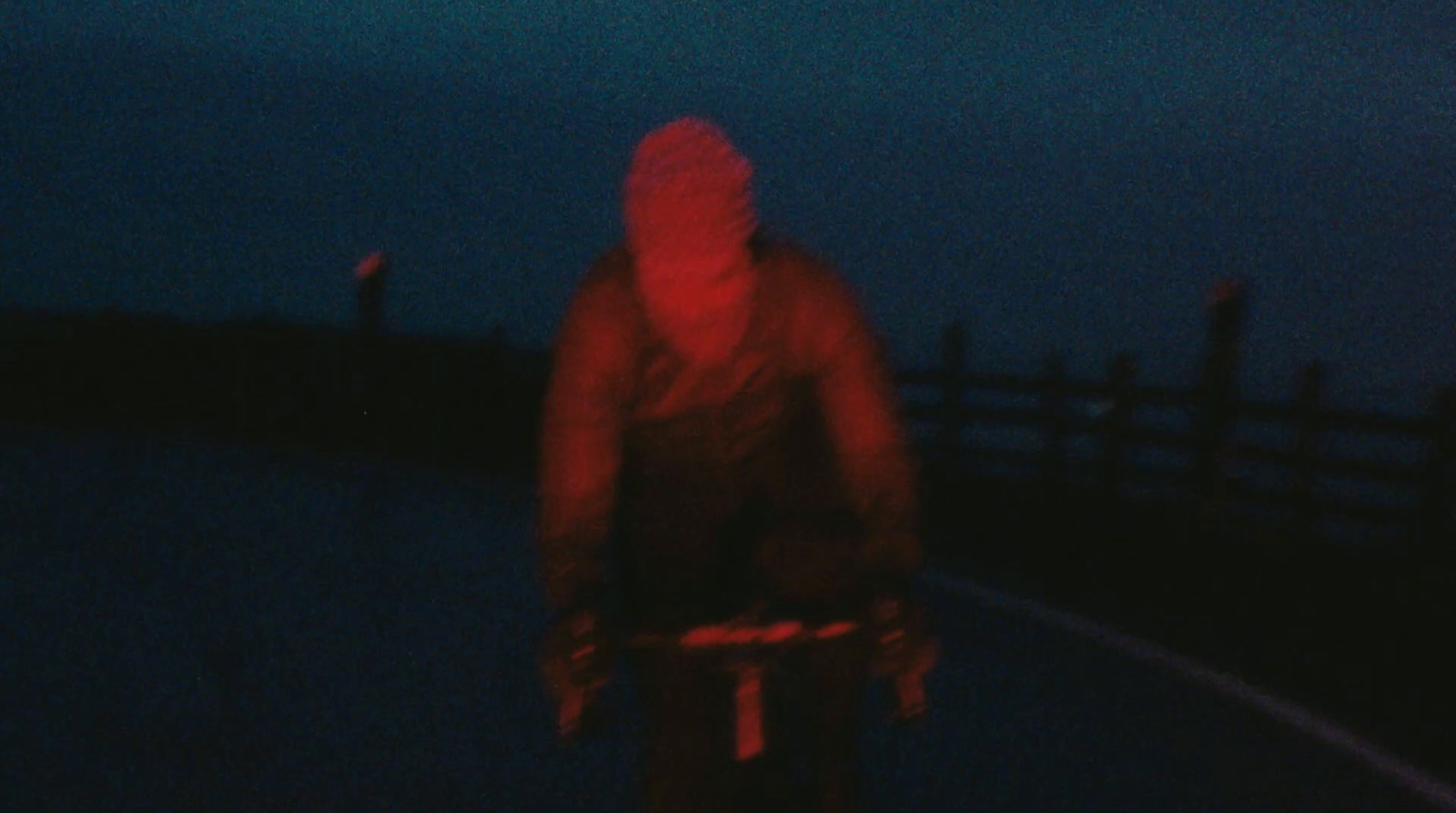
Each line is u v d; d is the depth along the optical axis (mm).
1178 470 14742
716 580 4395
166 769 6910
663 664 4262
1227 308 14430
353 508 15375
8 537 13117
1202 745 7570
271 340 23078
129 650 9242
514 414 20656
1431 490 12539
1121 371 15336
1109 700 8438
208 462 18922
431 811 6441
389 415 21734
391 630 9922
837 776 4309
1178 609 11281
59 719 7711
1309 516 13539
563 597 4004
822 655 4270
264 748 7277
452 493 16797
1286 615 11195
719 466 4270
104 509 14828
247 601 10742
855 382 4203
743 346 4102
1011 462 16438
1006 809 6566
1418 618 10742
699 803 4254
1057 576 12531
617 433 4184
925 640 4047
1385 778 7074
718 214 3912
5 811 6293
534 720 7879
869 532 4199
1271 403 13867
